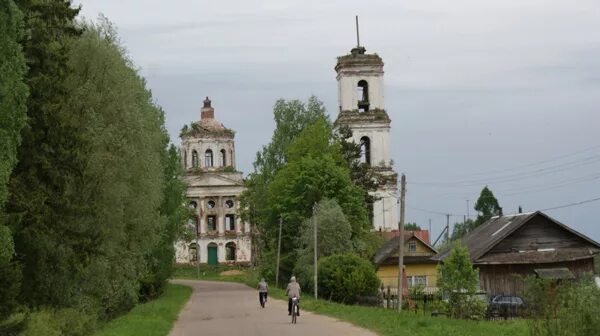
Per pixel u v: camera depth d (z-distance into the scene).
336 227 61.56
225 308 45.81
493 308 38.53
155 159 36.22
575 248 47.72
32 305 26.34
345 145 78.38
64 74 27.64
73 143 27.38
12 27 20.36
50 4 28.58
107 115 32.59
